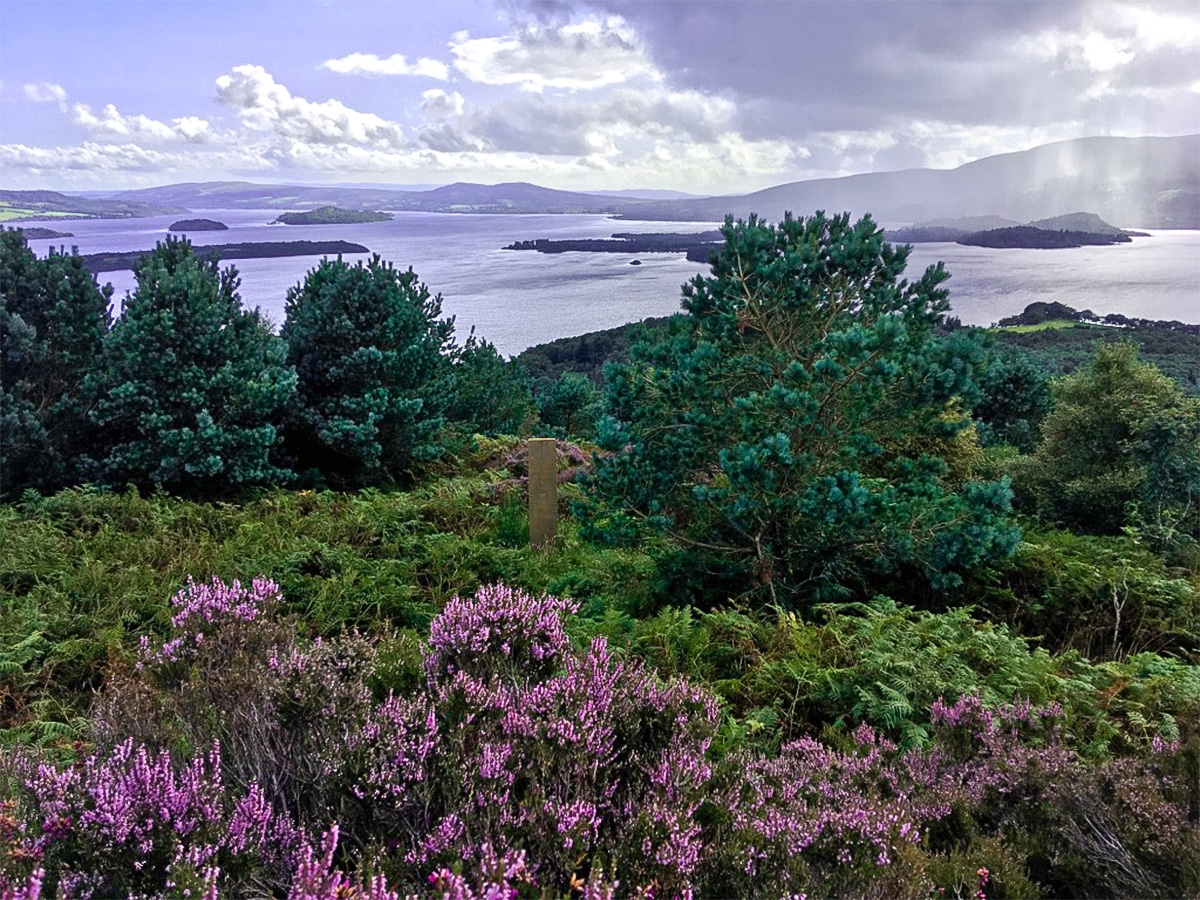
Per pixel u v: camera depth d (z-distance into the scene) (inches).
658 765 104.3
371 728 102.3
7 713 189.8
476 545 314.2
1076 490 381.7
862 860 94.8
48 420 426.9
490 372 780.0
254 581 148.6
